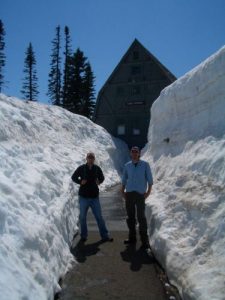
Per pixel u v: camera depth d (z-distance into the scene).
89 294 5.27
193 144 8.54
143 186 7.66
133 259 6.79
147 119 30.75
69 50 49.09
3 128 9.05
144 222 7.55
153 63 31.31
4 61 45.88
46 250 5.41
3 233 4.59
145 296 5.21
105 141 24.70
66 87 46.09
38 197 6.64
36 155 9.90
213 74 7.97
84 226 8.02
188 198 6.56
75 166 13.27
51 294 4.74
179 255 5.54
